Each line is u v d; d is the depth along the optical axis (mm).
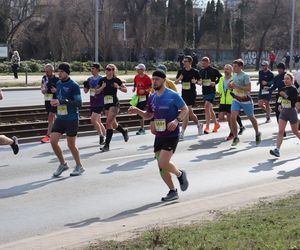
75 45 100312
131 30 107125
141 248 9594
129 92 47688
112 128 21531
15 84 51562
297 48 119875
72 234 11109
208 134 26375
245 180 16984
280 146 21516
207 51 126562
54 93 22719
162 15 117125
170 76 66062
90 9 99125
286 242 9695
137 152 21297
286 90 20219
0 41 103688
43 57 106562
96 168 18219
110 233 11023
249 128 28844
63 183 16125
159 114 13633
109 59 103188
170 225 11312
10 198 14438
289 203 12961
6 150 21344
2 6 103375
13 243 10727
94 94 22406
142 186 15914
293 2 82125
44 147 22156
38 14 104688
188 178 17062
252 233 10266
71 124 16734
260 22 116938
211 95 26344
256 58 117562
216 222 11328
